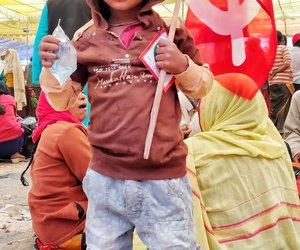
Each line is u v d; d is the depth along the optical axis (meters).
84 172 2.79
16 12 11.79
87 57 1.75
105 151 1.72
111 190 1.72
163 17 1.87
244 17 2.19
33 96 9.89
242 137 2.58
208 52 2.23
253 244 2.41
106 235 1.75
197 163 2.51
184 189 1.77
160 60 1.67
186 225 1.76
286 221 2.53
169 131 1.72
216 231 2.44
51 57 1.70
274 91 6.35
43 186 2.83
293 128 3.96
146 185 1.69
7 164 6.68
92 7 1.80
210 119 2.69
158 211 1.70
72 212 2.76
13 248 3.22
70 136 2.80
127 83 1.69
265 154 2.54
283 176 2.61
